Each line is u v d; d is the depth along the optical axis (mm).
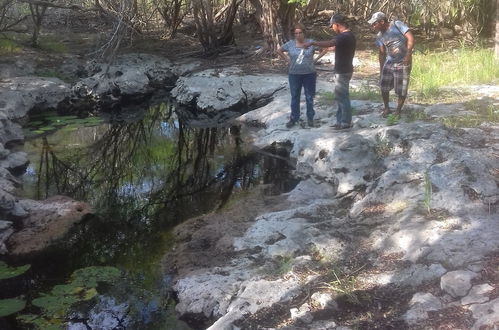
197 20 15859
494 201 5699
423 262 4957
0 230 6633
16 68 13938
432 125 7570
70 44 16938
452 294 4484
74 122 12172
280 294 4875
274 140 9406
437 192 5957
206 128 11664
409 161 6672
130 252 6492
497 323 3982
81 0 18828
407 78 8125
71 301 5434
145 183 8859
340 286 4852
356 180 7016
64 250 6582
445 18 17125
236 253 5891
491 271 4645
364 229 5840
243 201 7430
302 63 8961
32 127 11648
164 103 13930
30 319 5188
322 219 6340
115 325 5066
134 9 14812
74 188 8641
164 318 5145
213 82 13289
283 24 15086
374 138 7512
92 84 13625
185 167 9406
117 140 11172
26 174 9172
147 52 16406
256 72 13844
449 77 11156
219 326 4574
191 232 6668
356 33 18094
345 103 8453
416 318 4316
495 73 11289
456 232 5246
